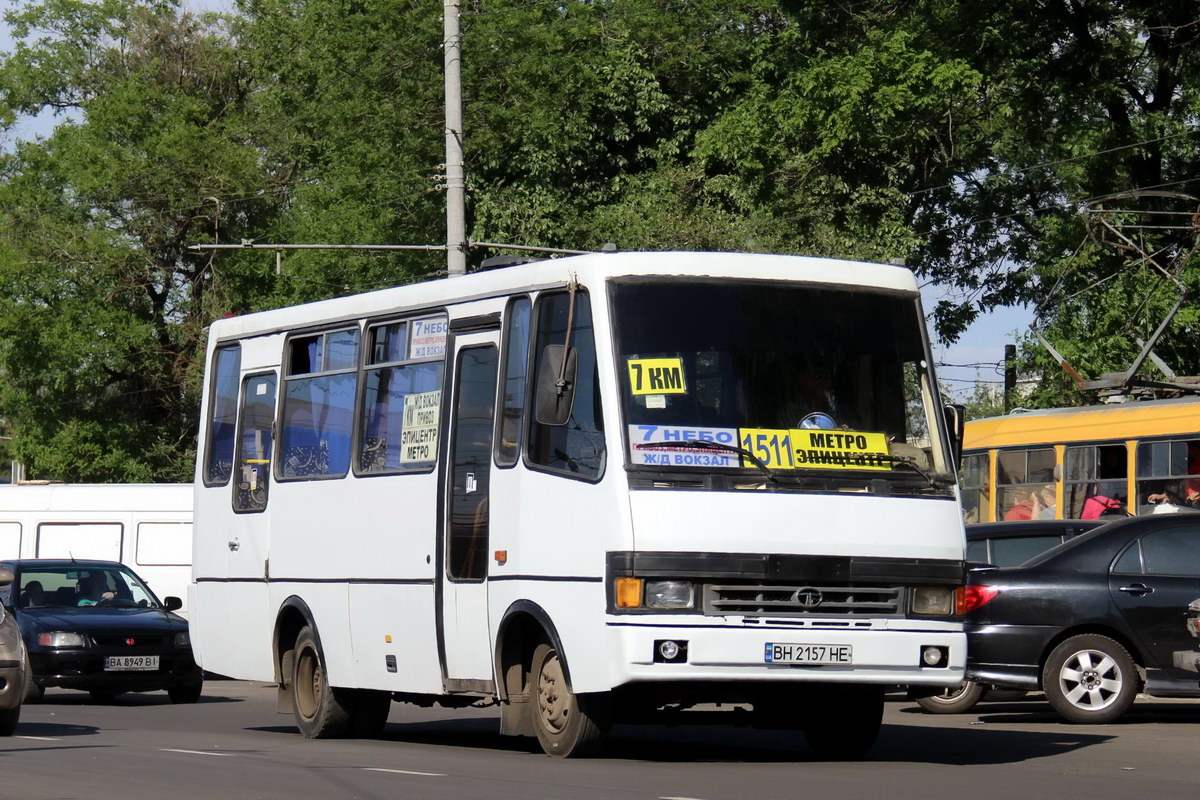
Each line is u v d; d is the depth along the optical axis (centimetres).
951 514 1303
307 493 1670
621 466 1244
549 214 4947
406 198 5025
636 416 1259
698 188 4884
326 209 5256
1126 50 4184
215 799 1102
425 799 1077
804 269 1337
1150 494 2566
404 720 2059
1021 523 1980
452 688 1441
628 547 1230
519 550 1345
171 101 6053
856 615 1262
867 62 3934
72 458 6025
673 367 1277
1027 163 4731
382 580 1541
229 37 6450
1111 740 1588
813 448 1284
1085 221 3925
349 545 1595
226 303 5944
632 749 1519
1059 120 4162
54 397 6047
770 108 4159
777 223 4388
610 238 4784
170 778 1249
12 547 3853
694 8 5250
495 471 1391
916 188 4784
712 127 4428
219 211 5797
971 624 1825
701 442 1261
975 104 4278
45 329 5784
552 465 1317
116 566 2703
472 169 5012
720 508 1241
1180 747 1517
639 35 5138
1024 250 4784
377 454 1570
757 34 5294
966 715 1953
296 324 1731
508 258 1470
